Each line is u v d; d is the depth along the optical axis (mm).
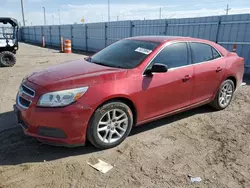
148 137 3818
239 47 9781
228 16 9938
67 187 2609
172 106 4031
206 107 5332
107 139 3381
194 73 4203
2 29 11594
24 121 3166
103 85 3174
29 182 2670
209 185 2701
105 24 18312
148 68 3627
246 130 4172
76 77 3230
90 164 3043
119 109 3367
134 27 15477
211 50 4711
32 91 3105
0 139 3609
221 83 4867
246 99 6004
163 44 3928
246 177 2863
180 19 12141
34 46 27047
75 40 23219
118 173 2877
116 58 3963
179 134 3959
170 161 3156
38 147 3408
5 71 9727
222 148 3527
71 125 2975
